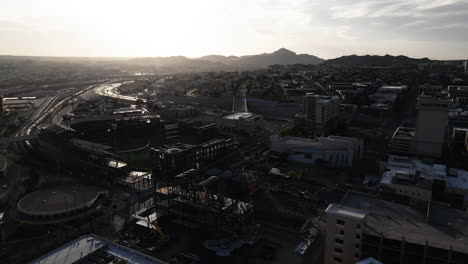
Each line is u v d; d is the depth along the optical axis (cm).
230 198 18325
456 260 10669
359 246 11825
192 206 17038
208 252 14888
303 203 19512
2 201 19288
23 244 15262
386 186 17550
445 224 12406
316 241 15588
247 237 15950
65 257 10906
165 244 15425
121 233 16288
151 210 18200
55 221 16862
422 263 11156
